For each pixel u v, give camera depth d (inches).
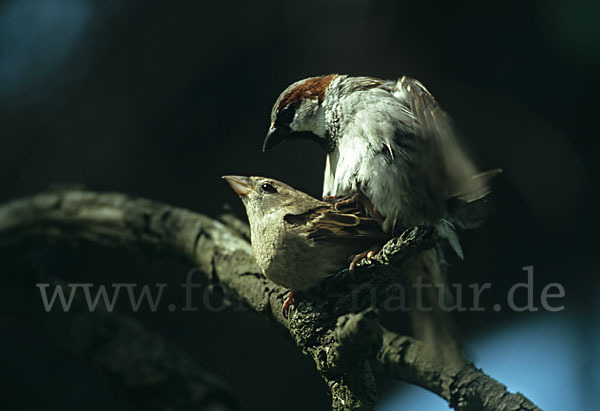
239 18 462.3
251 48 462.6
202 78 462.3
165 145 458.0
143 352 316.2
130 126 456.4
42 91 468.1
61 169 448.8
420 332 274.1
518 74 444.5
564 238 435.2
